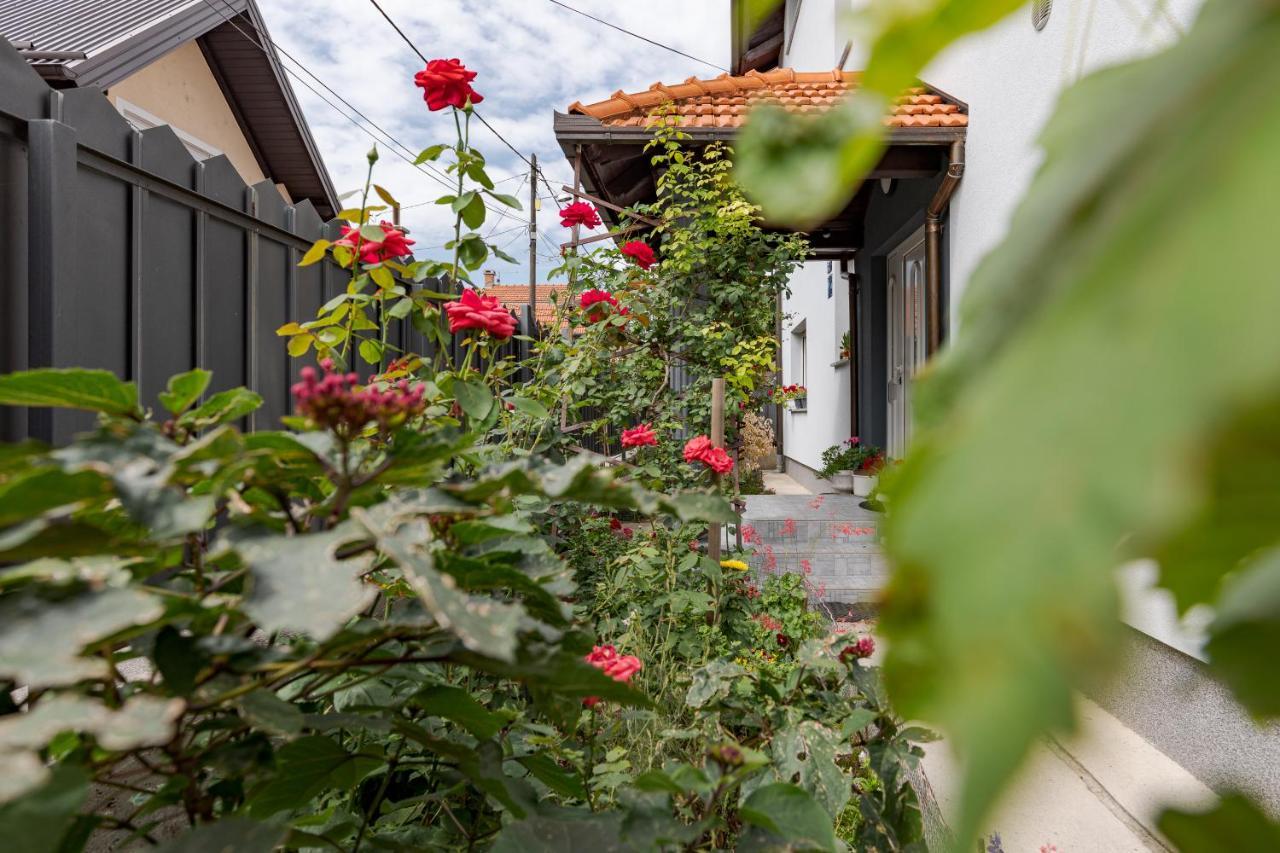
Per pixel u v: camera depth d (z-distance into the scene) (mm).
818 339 8516
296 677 783
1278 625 226
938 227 4488
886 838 1266
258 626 499
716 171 4199
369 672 940
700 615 2832
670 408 4043
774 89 4176
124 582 649
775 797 912
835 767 1251
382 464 708
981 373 146
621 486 749
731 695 1516
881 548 123
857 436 6766
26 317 1565
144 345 1900
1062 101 204
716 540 3164
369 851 934
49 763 743
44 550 582
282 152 9422
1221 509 109
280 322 2535
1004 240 176
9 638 482
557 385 3254
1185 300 96
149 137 1908
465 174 2066
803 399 9258
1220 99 135
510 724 1314
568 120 4203
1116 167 151
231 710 773
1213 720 2068
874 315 6230
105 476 575
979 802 87
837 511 5051
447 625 500
